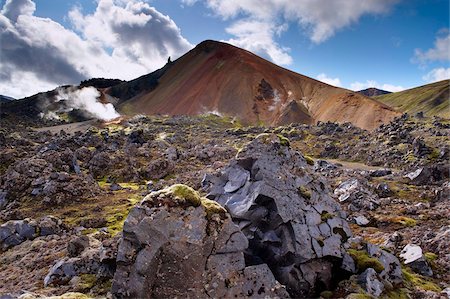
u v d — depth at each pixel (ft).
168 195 59.52
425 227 128.57
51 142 358.43
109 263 75.87
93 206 185.37
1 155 255.91
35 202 187.93
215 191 84.64
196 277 54.70
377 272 71.72
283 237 72.02
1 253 124.98
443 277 87.30
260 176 79.15
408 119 529.86
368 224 140.15
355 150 428.15
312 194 80.89
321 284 69.82
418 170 238.48
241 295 55.72
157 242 54.70
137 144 388.16
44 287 78.43
